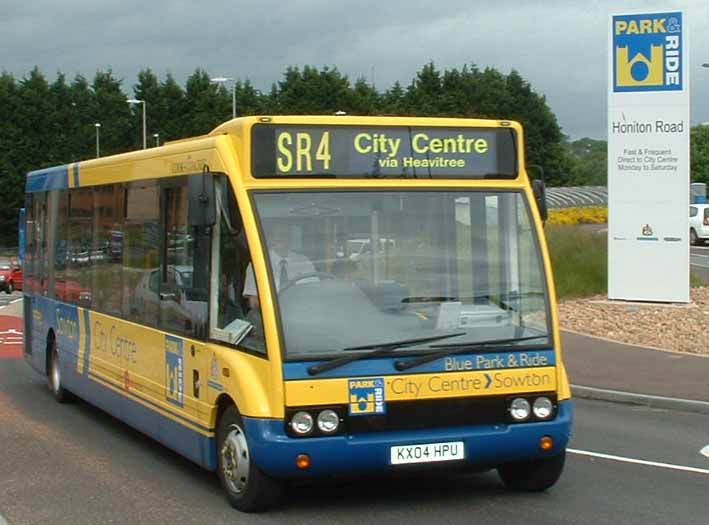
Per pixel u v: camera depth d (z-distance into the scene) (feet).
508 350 27.94
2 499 30.27
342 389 26.53
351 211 28.17
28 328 55.01
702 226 197.16
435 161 29.14
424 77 278.46
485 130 29.60
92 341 42.19
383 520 27.63
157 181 34.53
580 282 93.35
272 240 27.50
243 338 27.81
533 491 30.91
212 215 28.81
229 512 28.45
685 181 82.07
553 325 28.68
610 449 38.24
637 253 83.71
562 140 297.12
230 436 28.43
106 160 40.75
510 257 29.01
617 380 53.11
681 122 81.76
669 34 81.15
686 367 57.06
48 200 50.49
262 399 26.61
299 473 26.40
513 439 27.71
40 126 285.02
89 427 42.63
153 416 34.53
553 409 28.30
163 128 279.69
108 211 40.32
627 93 82.43
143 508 29.07
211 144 29.71
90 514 28.45
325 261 27.63
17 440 39.68
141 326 35.78
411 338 27.30
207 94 273.13
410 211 28.60
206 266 29.99
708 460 36.22
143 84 283.38
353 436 26.58
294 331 26.71
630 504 29.58
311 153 28.32
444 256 28.45
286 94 263.70
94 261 42.22
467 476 32.91
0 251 277.44
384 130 28.84
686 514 28.45
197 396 30.42
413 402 26.99
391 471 26.86
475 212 29.04
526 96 285.02
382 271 27.96
